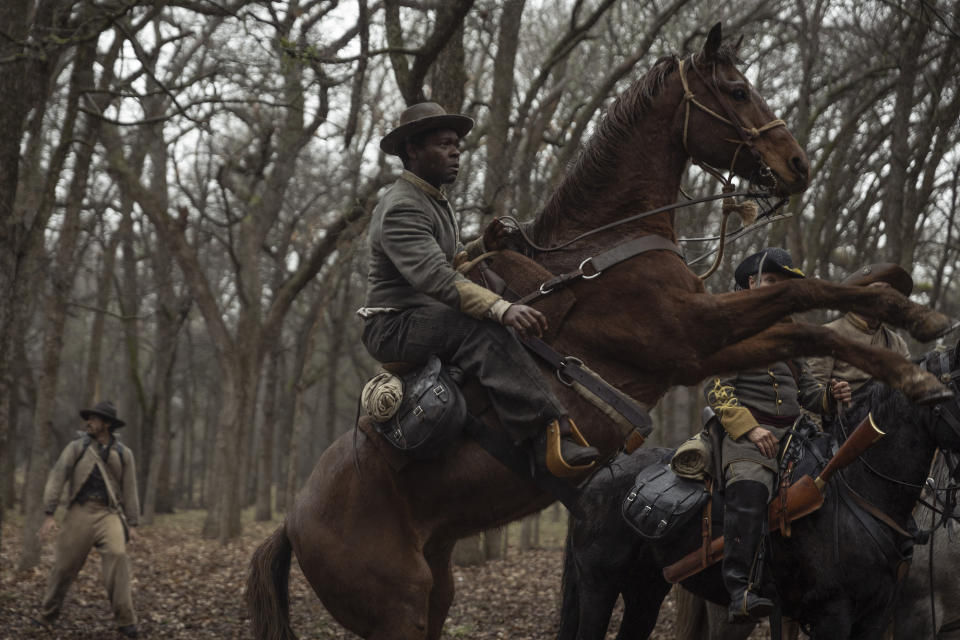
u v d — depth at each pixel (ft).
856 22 41.32
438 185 13.37
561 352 12.21
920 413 14.37
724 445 15.44
